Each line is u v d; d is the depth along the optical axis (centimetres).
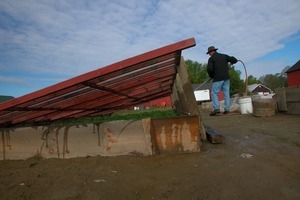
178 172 421
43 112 621
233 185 360
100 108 890
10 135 562
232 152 516
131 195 350
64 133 543
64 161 517
